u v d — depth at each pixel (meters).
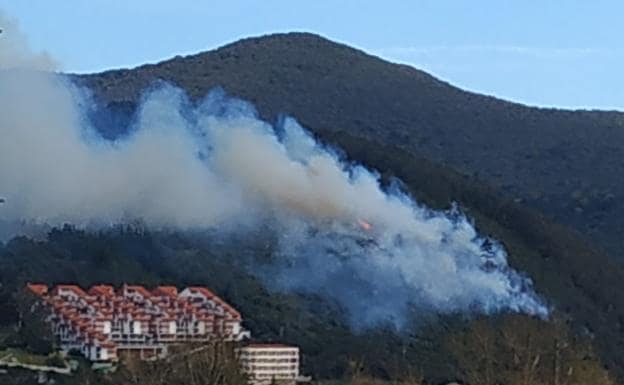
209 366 62.44
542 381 59.12
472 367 65.62
